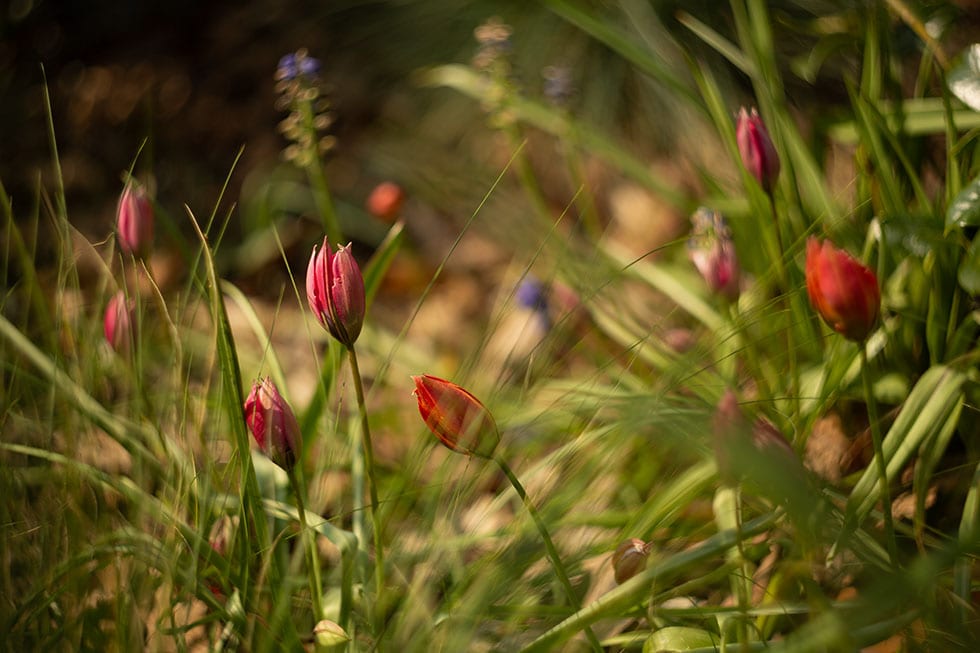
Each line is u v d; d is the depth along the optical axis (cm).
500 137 148
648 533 82
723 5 141
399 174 151
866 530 80
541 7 154
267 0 187
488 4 159
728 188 112
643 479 90
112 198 172
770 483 70
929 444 82
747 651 73
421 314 136
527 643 79
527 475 82
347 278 73
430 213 150
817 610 72
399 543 81
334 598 82
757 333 94
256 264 149
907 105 94
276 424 74
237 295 94
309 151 97
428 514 82
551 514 80
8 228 85
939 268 87
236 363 76
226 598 81
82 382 84
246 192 161
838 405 91
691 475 83
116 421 83
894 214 86
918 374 91
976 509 79
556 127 109
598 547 82
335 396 90
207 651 83
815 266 72
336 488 91
